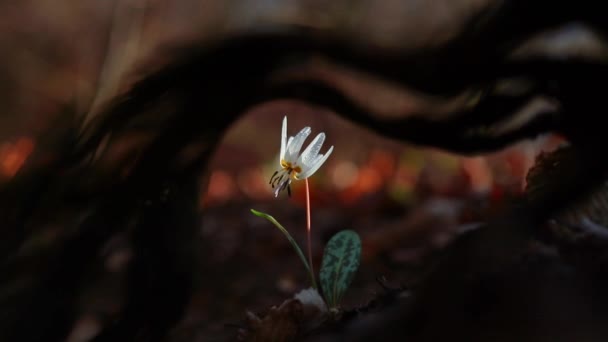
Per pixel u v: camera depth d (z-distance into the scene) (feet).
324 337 3.48
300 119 13.75
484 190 7.65
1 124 6.70
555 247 3.43
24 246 4.08
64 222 4.12
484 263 3.32
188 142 4.19
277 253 7.18
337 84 4.09
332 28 3.96
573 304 3.26
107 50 4.12
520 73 3.85
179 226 4.35
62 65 4.48
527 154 6.09
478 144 4.20
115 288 4.75
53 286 4.10
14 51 5.67
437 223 6.86
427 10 3.88
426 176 9.77
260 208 9.01
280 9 3.99
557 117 3.93
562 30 3.76
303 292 3.74
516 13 3.74
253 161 13.71
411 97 4.13
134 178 4.17
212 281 6.29
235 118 4.18
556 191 3.38
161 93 4.08
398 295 3.51
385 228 7.08
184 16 4.02
